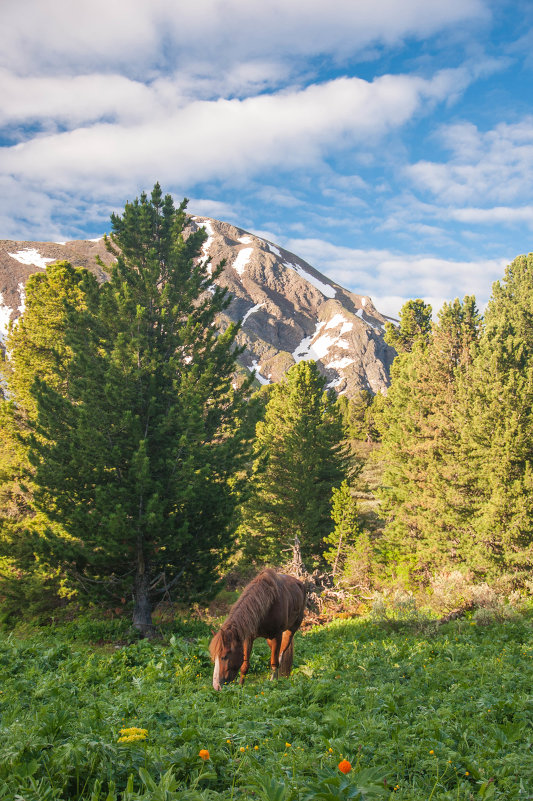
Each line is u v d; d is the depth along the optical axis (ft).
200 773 12.69
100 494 51.34
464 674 28.17
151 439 56.34
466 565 79.05
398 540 98.07
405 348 224.74
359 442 231.50
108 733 14.05
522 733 17.17
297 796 11.06
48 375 80.53
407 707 20.42
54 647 34.94
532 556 73.77
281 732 16.70
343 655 37.37
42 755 12.35
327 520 101.60
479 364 90.22
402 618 51.83
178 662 34.73
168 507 56.03
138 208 62.18
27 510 80.53
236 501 60.39
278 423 110.52
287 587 29.73
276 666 28.91
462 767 14.29
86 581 56.08
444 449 95.50
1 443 85.87
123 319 57.77
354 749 15.14
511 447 79.36
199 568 59.93
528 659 32.53
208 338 63.16
